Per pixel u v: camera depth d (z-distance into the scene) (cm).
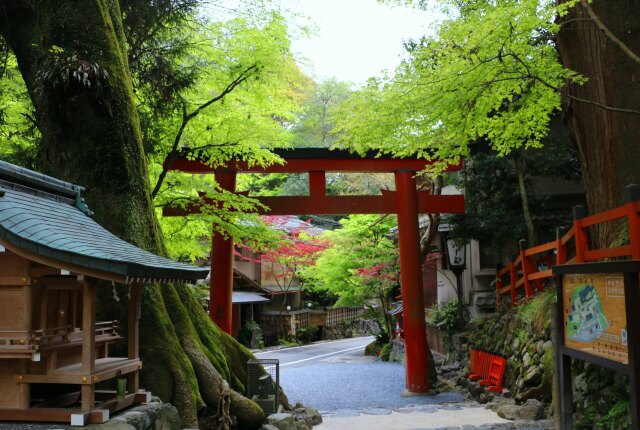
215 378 686
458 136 772
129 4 912
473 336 1431
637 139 750
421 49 665
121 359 539
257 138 1134
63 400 485
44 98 700
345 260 2217
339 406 1152
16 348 425
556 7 619
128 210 686
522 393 942
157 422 523
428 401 1171
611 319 509
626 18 764
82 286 484
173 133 1093
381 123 757
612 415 612
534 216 1523
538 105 791
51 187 537
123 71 748
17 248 417
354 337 3703
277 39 1045
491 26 608
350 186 2538
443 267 1719
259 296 2911
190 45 984
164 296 716
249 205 1138
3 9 773
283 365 2023
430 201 1358
